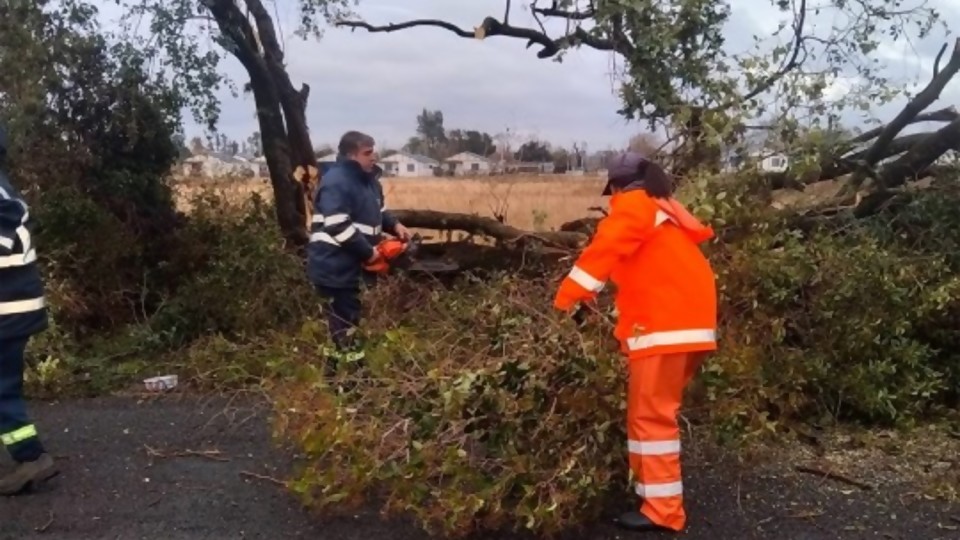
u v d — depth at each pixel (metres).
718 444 5.62
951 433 6.67
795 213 7.87
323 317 8.54
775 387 6.19
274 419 5.70
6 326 5.32
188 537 4.89
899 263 7.02
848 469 5.94
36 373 7.80
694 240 4.92
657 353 4.76
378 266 7.14
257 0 10.80
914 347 6.85
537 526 4.71
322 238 7.02
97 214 9.52
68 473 5.82
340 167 7.07
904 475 5.86
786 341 6.91
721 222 6.26
